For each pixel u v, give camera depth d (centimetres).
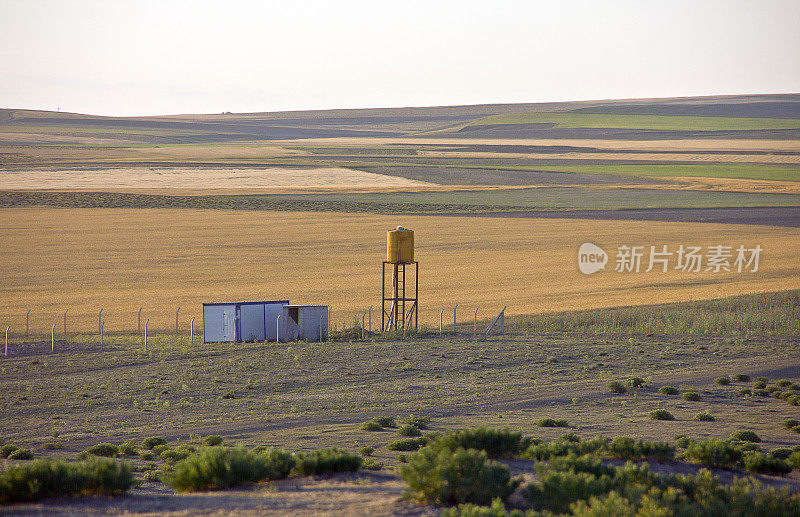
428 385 11506
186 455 6775
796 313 19412
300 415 9381
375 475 5403
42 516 3975
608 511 3722
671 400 10481
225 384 11538
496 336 16425
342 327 17838
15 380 11888
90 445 7856
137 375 12212
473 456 4331
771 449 7281
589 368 13025
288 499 4406
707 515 3947
